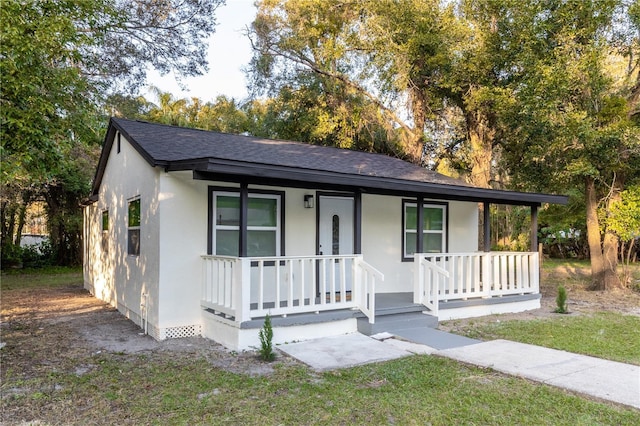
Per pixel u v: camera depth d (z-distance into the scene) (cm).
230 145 876
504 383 451
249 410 389
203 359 556
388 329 689
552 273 1750
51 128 622
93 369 518
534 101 1093
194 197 696
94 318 848
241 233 605
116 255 955
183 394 430
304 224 826
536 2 1116
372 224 936
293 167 616
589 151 1093
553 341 634
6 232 1862
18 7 544
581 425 352
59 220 1848
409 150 1622
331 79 1688
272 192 784
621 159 1096
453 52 1313
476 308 848
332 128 1658
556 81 1050
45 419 377
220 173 604
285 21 1745
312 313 656
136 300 790
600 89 1077
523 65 1175
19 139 574
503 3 1179
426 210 1019
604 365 510
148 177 726
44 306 1000
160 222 666
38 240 2306
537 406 391
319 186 711
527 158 1251
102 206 1114
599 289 1240
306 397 418
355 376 475
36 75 591
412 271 991
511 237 1944
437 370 495
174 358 562
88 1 658
